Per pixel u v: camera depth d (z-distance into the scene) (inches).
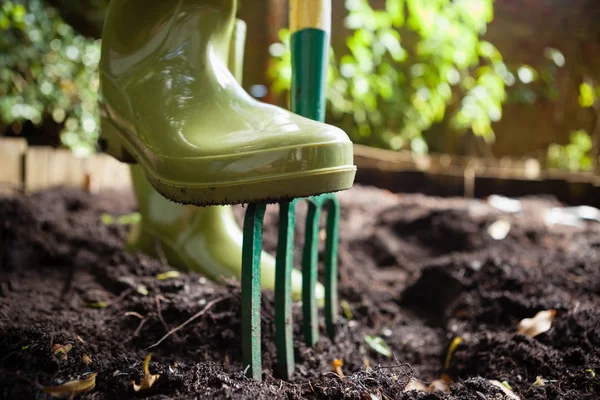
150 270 50.9
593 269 60.2
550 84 202.8
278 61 148.6
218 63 38.7
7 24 122.0
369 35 137.9
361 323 53.2
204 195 31.8
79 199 86.0
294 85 43.1
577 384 34.5
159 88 36.5
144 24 38.3
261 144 30.5
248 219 33.4
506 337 42.3
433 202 104.0
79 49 140.3
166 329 40.8
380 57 146.7
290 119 33.8
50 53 135.9
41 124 144.9
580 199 109.7
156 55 38.2
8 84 129.6
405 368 40.2
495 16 209.6
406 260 75.4
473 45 147.6
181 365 33.8
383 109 164.2
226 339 40.4
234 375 32.6
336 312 47.7
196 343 39.9
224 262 52.6
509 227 80.6
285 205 36.4
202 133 33.3
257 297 34.0
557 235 79.4
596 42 210.8
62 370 30.8
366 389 32.2
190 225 53.5
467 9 141.2
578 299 51.2
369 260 74.1
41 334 33.5
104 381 30.5
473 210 94.7
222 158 31.0
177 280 48.2
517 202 105.5
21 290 49.4
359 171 118.4
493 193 113.6
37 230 64.0
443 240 79.0
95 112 139.0
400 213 89.0
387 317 56.3
